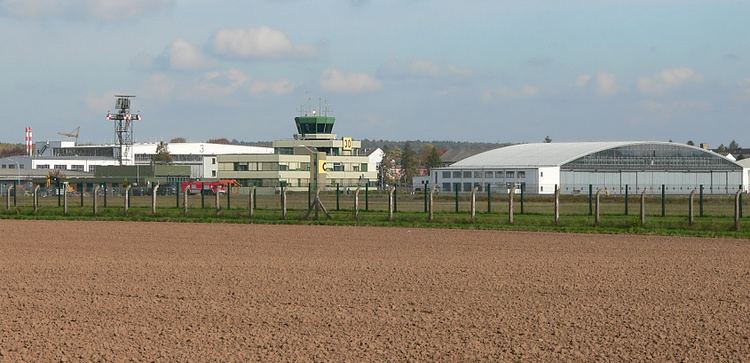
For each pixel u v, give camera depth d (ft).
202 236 174.19
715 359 70.59
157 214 231.71
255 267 124.06
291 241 162.81
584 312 89.04
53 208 257.96
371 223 203.62
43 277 114.11
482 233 180.45
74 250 147.84
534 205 301.43
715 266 124.57
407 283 108.27
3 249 149.69
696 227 183.93
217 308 91.30
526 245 154.51
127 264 127.85
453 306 92.27
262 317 86.58
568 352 72.84
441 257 135.95
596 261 130.52
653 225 189.37
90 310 90.27
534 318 86.02
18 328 81.66
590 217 215.51
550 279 111.55
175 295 99.40
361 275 115.55
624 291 102.12
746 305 92.89
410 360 70.33
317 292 101.30
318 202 217.77
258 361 70.18
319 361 70.08
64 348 74.28
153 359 70.79
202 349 73.82
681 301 95.40
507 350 73.46
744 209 269.03
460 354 72.23
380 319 85.56
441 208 275.39
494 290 102.83
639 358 71.00
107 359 70.79
